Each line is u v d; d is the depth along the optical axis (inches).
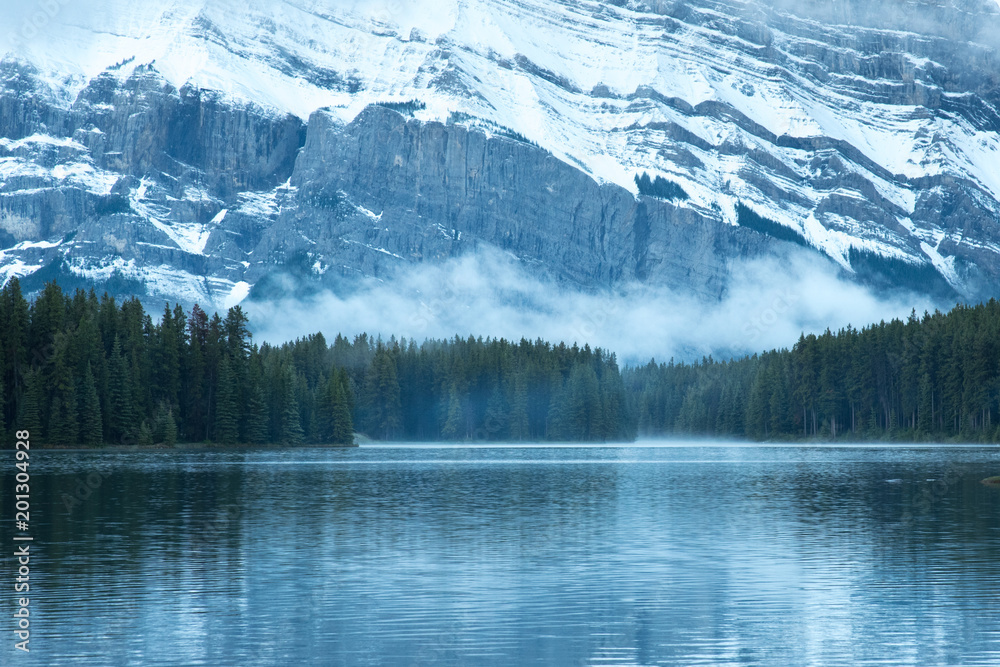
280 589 1808.6
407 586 1833.2
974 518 2787.9
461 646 1449.3
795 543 2319.1
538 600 1722.4
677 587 1827.0
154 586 1830.7
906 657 1392.7
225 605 1686.8
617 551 2212.1
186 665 1363.2
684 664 1369.3
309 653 1416.1
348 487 3973.9
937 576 1911.9
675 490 3826.3
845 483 4138.8
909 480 4308.6
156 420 7696.9
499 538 2425.0
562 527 2630.4
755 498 3449.8
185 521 2753.4
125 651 1421.0
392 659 1390.3
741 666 1358.3
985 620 1579.7
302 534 2492.6
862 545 2284.7
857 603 1695.4
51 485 3976.4
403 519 2819.9
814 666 1355.8
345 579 1897.1
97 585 1836.9
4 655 1398.9
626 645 1453.0
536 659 1389.0
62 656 1397.6
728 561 2081.7
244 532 2529.5
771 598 1733.5
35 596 1748.3
